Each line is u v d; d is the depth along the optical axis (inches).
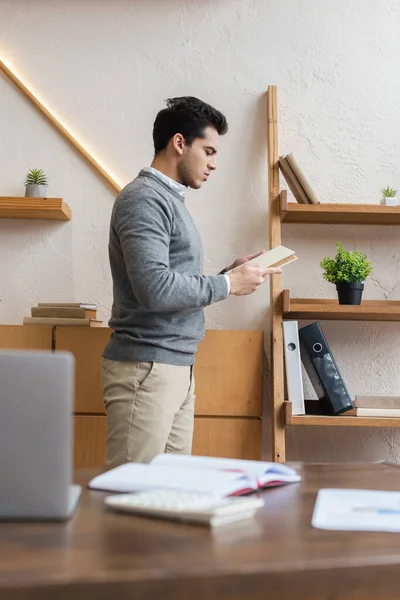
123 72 108.3
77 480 44.8
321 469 50.4
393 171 108.6
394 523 33.6
